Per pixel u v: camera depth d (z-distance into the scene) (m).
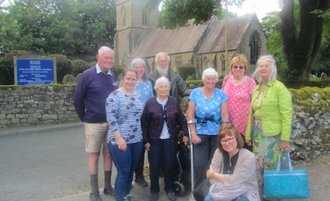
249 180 2.52
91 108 3.28
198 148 3.22
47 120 9.60
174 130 3.31
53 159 5.47
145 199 3.36
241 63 3.32
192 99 3.28
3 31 25.11
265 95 2.93
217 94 3.25
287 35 14.59
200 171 3.16
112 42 48.78
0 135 7.93
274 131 2.88
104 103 3.30
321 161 4.41
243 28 31.14
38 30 38.28
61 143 6.94
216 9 17.17
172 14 16.83
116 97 2.95
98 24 41.75
